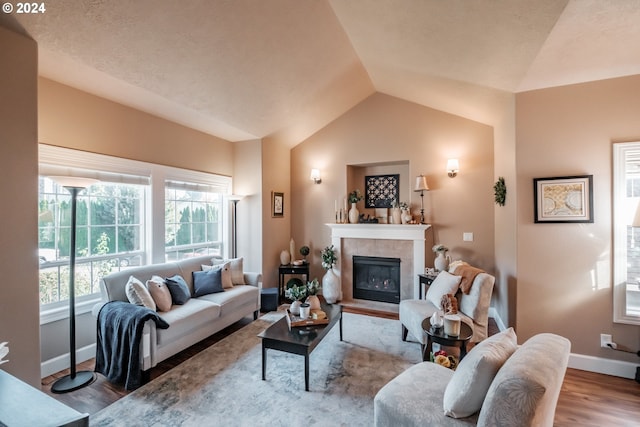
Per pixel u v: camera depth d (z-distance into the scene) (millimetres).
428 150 4559
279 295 4824
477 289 2910
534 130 2895
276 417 2064
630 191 2604
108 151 3154
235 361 2854
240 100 3670
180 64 2805
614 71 2531
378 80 4379
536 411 1148
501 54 2482
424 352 2498
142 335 2414
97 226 3158
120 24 2232
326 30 3145
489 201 4230
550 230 2846
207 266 3859
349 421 2023
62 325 2730
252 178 4812
